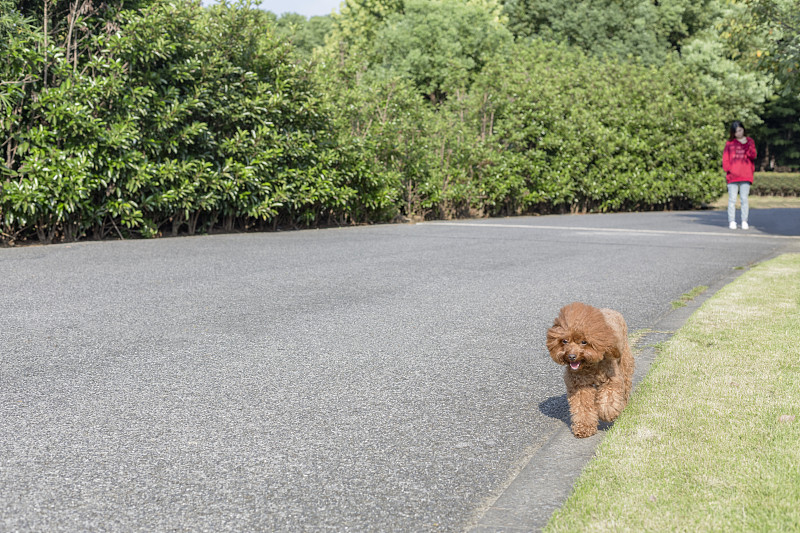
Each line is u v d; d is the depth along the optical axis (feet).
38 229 39.63
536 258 36.37
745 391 14.12
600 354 11.66
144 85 42.93
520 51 95.20
